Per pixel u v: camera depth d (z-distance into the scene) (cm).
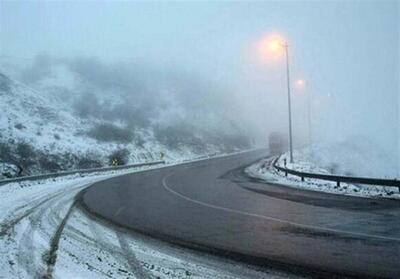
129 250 1034
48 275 809
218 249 1030
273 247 1028
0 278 777
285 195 2003
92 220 1418
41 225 1293
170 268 887
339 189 2217
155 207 1700
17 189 2308
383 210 1519
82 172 3469
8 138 3947
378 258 910
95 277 812
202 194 2105
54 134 4744
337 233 1150
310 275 823
